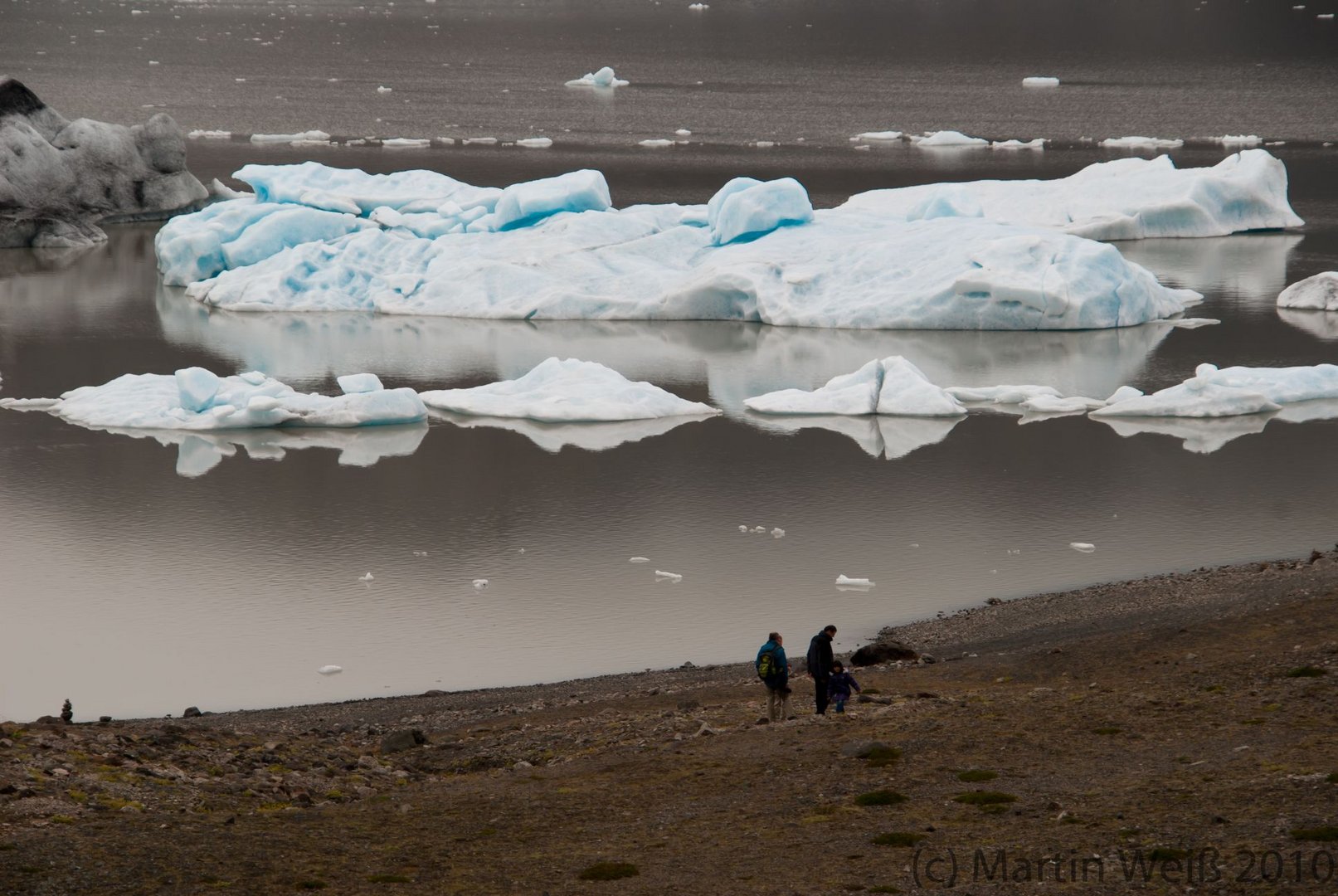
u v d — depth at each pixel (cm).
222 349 7569
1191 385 6228
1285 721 2225
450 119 17575
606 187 9581
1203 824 1798
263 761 2406
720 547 4559
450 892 1738
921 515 4862
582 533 4728
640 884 1748
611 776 2250
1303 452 5588
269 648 3738
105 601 4097
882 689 2856
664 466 5531
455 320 8406
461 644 3756
